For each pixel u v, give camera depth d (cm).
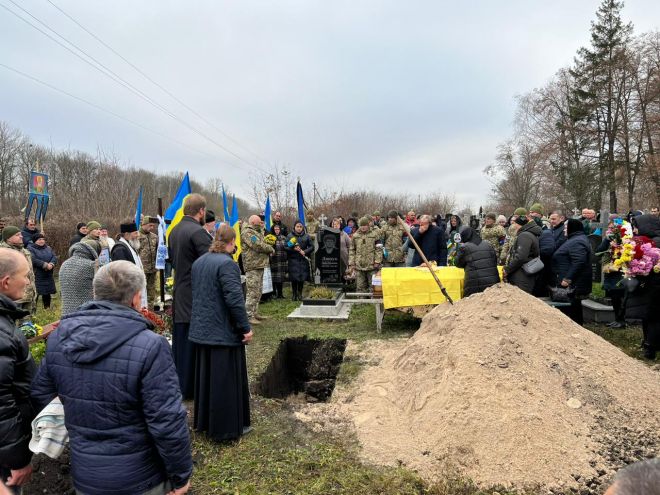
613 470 327
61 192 2491
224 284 353
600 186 2978
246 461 345
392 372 525
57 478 332
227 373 366
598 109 3073
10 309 228
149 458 201
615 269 588
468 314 492
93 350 190
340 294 918
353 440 379
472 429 358
